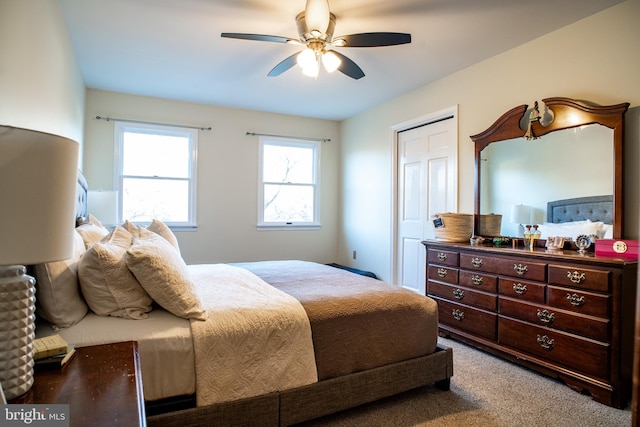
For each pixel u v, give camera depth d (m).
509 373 2.32
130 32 2.70
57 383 0.92
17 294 0.87
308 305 1.78
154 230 2.43
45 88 1.99
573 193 2.50
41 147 0.79
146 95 4.20
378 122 4.55
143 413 0.80
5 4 1.36
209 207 4.57
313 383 1.66
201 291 1.97
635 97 2.24
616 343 1.90
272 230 4.96
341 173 5.36
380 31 2.65
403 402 1.96
